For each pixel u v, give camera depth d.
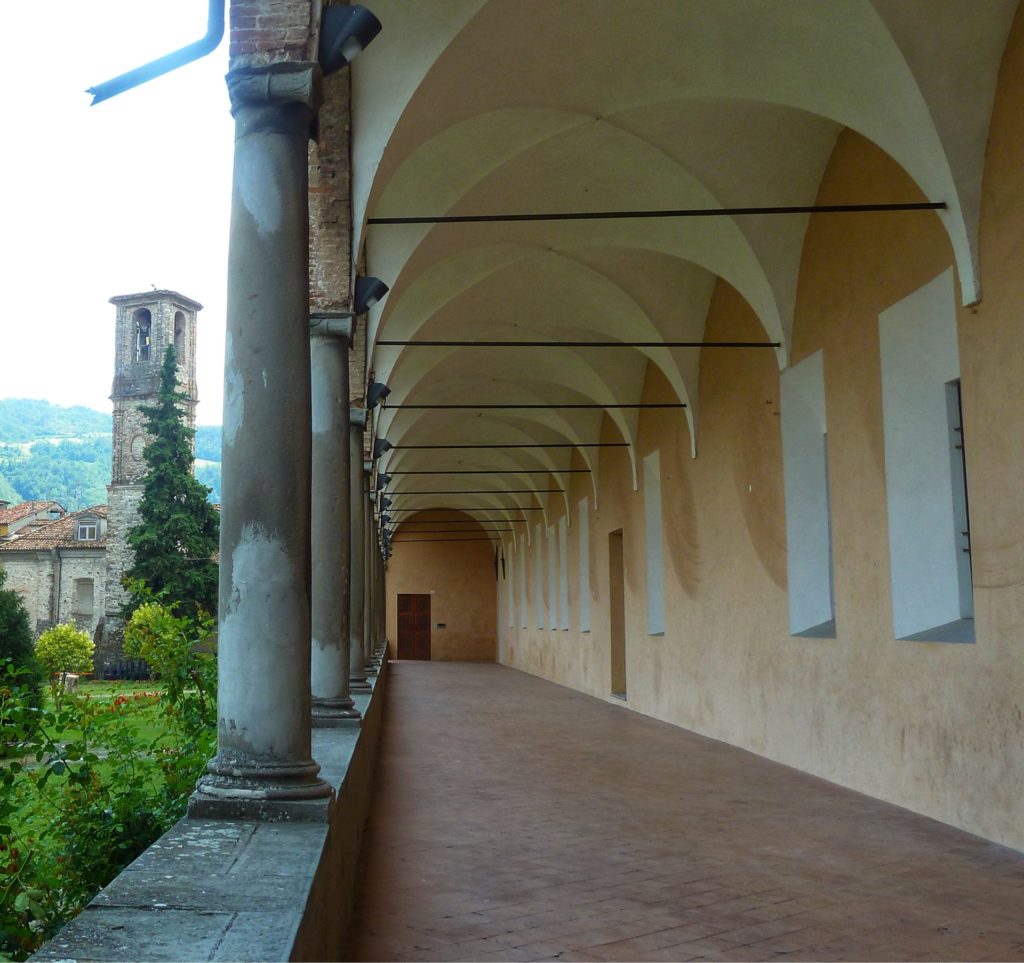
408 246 11.66
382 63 8.35
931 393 9.19
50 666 28.58
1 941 4.77
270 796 4.44
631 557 20.34
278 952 2.71
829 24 8.65
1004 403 8.02
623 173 11.55
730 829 8.51
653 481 18.56
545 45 9.12
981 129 8.35
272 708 4.57
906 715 9.55
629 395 19.20
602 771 11.90
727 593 14.48
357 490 12.33
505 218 10.00
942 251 8.93
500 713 19.62
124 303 45.44
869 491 10.34
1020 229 7.90
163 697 7.67
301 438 4.73
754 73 9.58
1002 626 8.03
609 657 22.59
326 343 8.20
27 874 5.34
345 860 5.55
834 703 11.07
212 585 38.12
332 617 8.26
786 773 11.73
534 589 34.44
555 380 20.22
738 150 11.13
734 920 5.86
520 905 6.14
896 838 8.19
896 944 5.44
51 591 45.62
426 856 7.47
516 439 27.84
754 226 11.76
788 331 12.18
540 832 8.36
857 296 10.58
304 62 4.93
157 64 5.20
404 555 46.53
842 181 10.93
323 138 8.30
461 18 8.20
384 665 26.47
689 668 16.31
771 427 12.71
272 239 4.83
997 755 8.09
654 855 7.52
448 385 21.77
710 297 15.05
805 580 11.88
